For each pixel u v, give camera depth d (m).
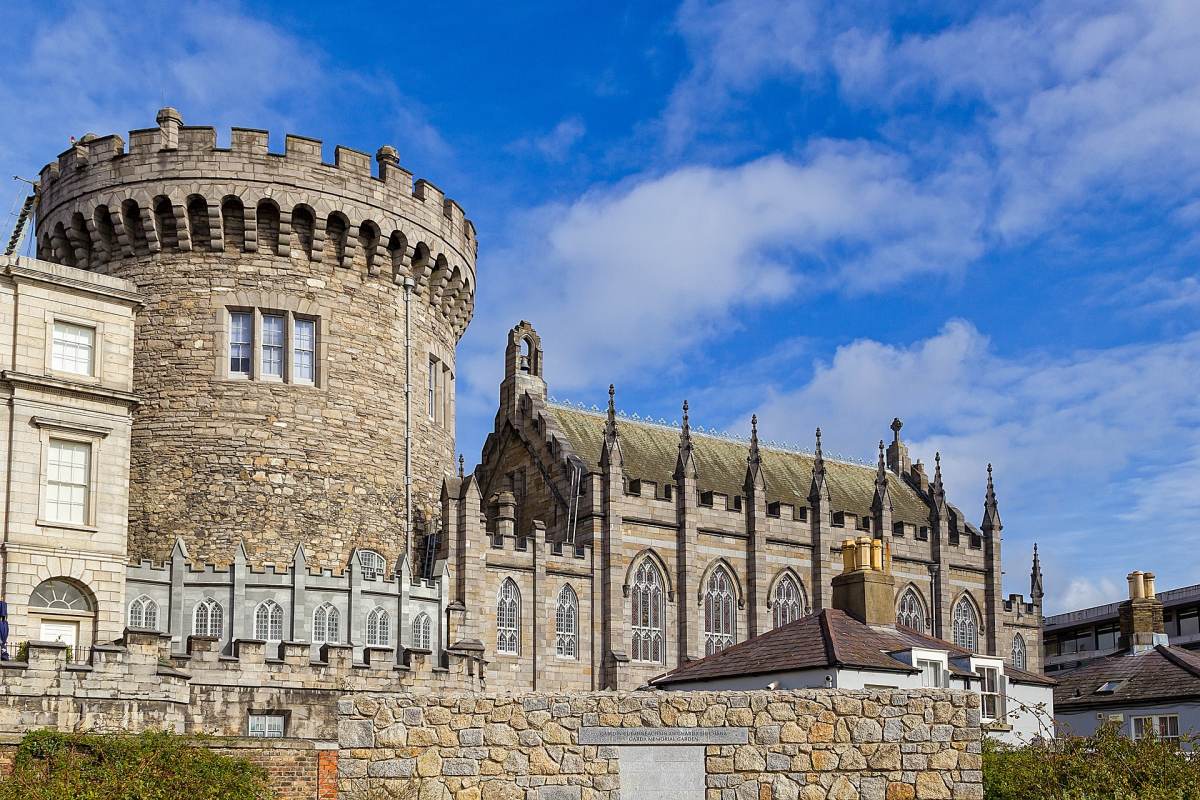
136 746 33.72
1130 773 35.19
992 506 93.69
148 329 59.94
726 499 79.88
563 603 71.81
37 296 47.62
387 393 63.44
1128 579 69.50
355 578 56.00
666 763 31.31
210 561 57.00
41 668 40.88
